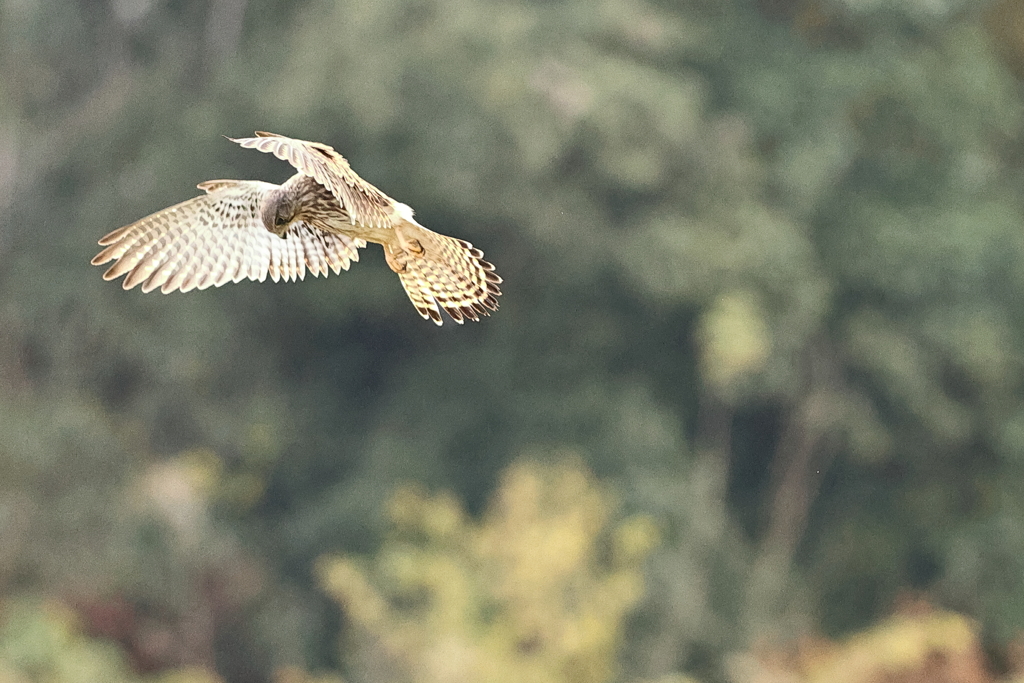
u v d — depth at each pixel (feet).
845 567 95.09
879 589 94.58
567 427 91.76
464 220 90.48
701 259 89.76
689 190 92.32
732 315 86.79
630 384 94.79
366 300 90.48
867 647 64.64
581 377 95.14
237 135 90.68
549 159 86.84
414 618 62.59
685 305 94.63
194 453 86.84
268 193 19.13
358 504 86.74
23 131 94.38
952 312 95.86
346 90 85.56
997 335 95.50
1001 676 73.20
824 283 93.66
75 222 92.99
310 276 90.27
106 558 75.36
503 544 62.03
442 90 86.07
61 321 88.94
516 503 63.72
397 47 86.69
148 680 72.74
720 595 87.86
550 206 88.89
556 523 62.13
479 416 93.61
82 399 84.53
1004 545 91.15
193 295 91.45
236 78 91.76
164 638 74.49
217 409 91.97
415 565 61.72
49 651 65.00
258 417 91.97
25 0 95.86
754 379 91.66
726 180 91.97
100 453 78.84
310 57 87.40
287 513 92.53
